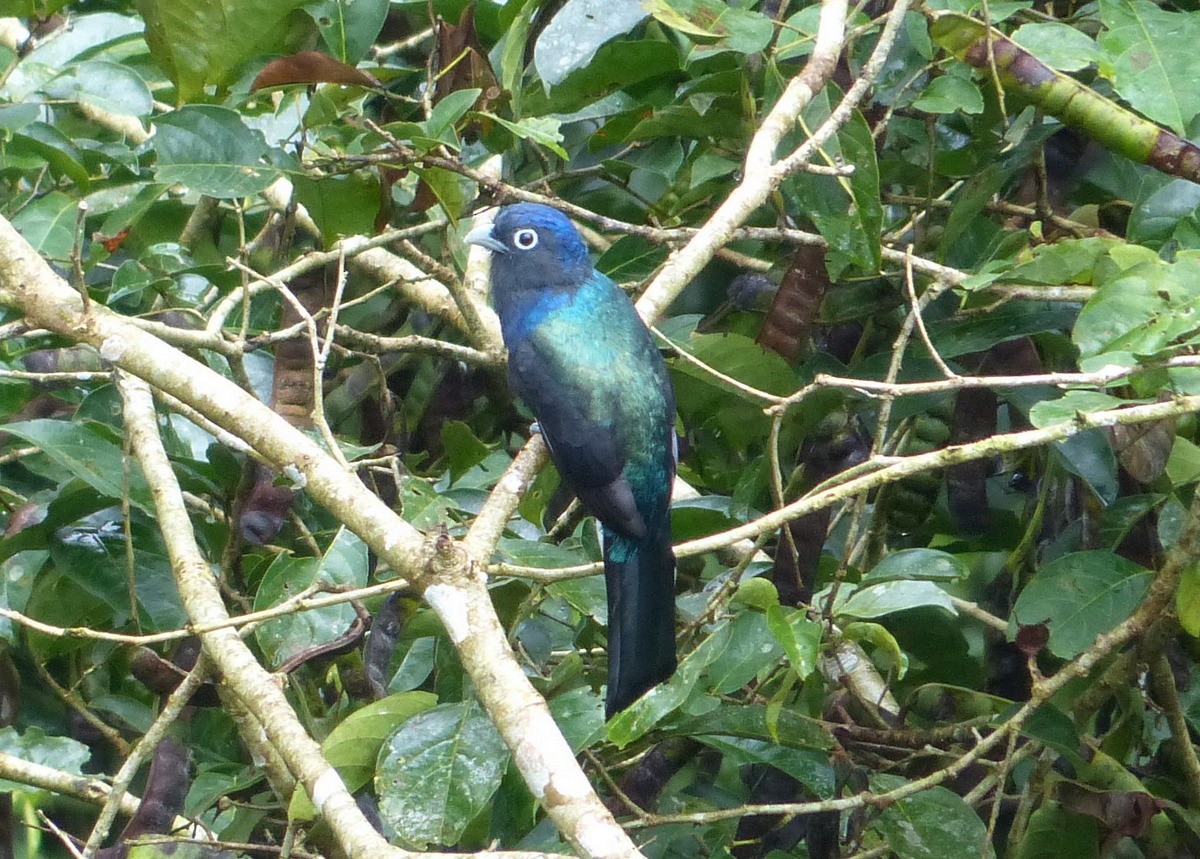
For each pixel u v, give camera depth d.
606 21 9.30
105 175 11.30
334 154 8.97
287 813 7.89
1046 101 8.35
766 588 7.03
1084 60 8.35
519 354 9.11
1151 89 8.14
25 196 10.34
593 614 8.41
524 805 7.80
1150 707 8.98
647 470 8.77
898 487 9.91
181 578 7.50
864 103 9.69
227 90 9.62
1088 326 7.08
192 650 8.66
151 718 9.66
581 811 5.05
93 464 8.51
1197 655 8.96
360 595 6.77
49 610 9.35
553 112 9.99
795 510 7.01
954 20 8.49
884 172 10.20
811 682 8.53
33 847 10.09
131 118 12.17
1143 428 8.07
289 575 8.16
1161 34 8.34
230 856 8.40
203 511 10.00
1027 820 8.37
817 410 9.27
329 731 9.12
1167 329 6.82
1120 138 8.27
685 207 10.57
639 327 9.19
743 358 9.08
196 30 9.28
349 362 11.16
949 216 9.56
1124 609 8.07
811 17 9.29
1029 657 8.03
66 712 10.10
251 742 8.04
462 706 7.39
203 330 9.12
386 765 7.16
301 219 11.19
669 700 7.02
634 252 10.38
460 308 9.52
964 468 9.10
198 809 8.66
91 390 10.16
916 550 8.01
